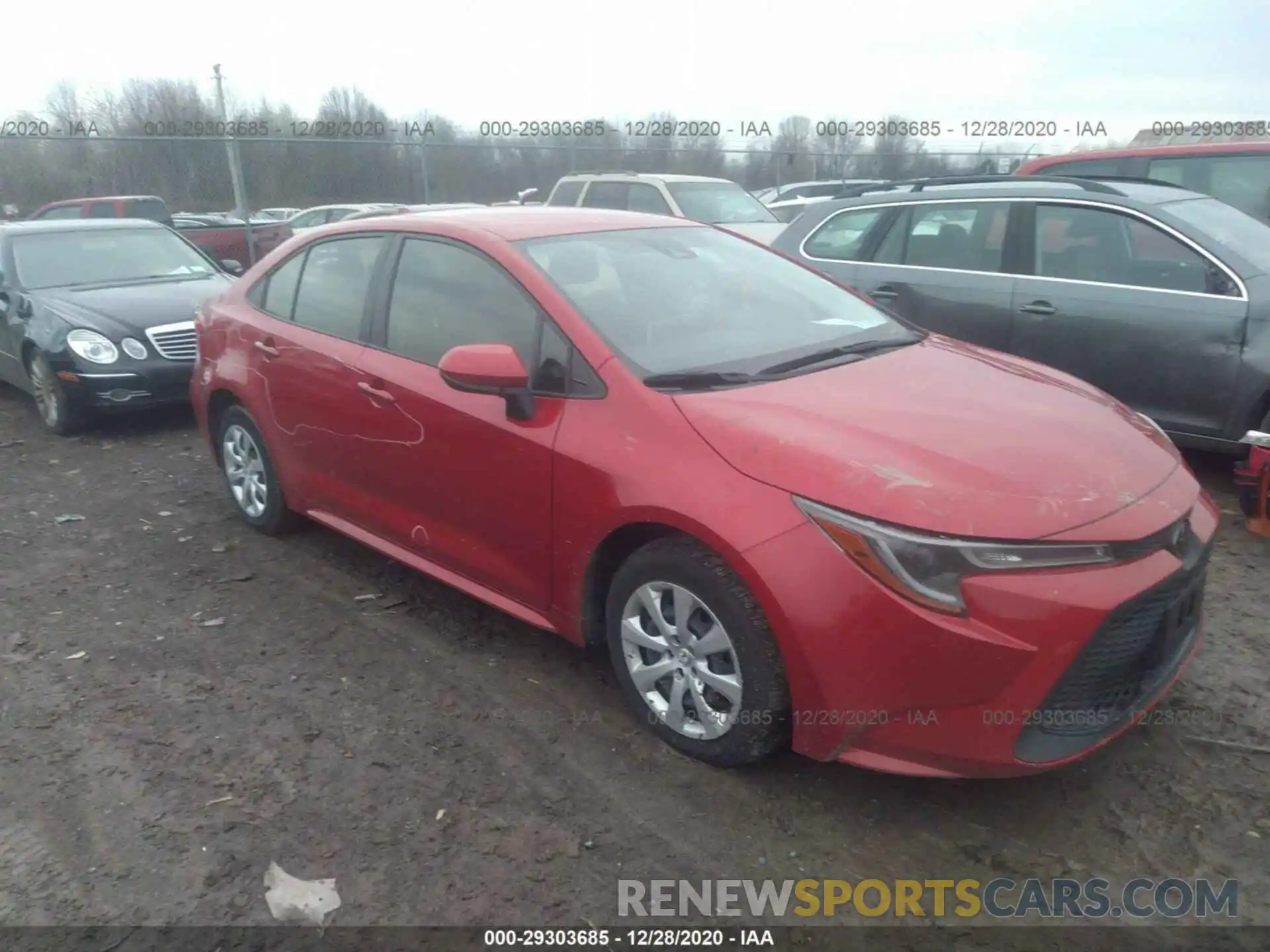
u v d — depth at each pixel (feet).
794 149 69.77
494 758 10.77
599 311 11.66
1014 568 8.57
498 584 12.30
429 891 8.93
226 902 8.84
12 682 12.57
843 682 8.93
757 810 9.85
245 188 43.32
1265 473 16.10
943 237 21.50
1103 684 8.98
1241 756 10.52
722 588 9.56
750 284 13.55
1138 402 18.85
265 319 15.85
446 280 12.94
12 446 23.90
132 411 24.04
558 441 10.93
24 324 24.82
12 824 9.91
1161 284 18.49
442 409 12.23
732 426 9.96
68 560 16.51
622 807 9.94
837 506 8.96
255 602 14.74
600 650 13.07
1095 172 33.24
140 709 11.87
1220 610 13.83
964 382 11.50
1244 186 30.35
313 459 14.94
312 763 10.75
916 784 10.19
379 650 13.19
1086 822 9.62
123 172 49.67
